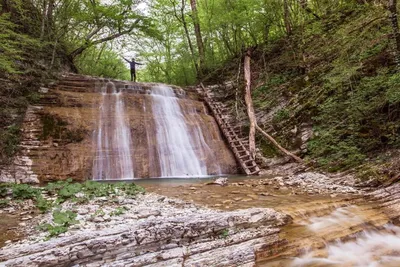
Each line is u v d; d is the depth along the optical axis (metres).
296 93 14.11
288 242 4.89
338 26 15.02
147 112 13.41
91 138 11.06
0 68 10.23
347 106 10.89
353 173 9.02
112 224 4.73
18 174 9.17
